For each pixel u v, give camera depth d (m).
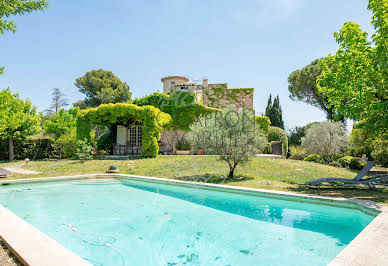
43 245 2.92
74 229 4.96
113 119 16.91
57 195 8.00
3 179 9.34
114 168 11.57
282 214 5.88
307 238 4.40
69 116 23.53
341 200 5.79
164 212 6.16
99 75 35.41
